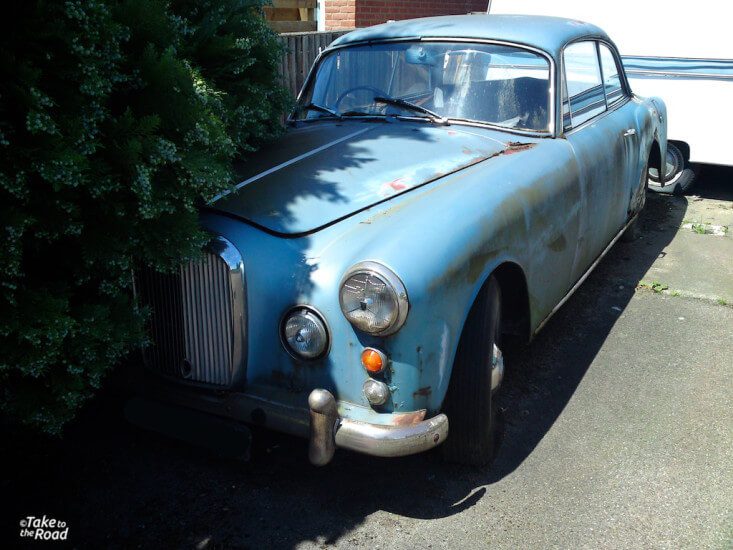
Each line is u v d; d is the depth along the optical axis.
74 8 2.24
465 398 2.93
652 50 7.62
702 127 7.57
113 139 2.43
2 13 2.26
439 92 4.13
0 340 2.29
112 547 2.66
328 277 2.59
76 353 2.41
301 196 3.03
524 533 2.74
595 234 4.36
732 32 7.22
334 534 2.73
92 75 2.30
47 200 2.30
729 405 3.71
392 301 2.43
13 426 3.25
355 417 2.57
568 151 3.91
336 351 2.60
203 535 2.73
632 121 5.23
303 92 4.57
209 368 2.87
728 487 3.04
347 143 3.70
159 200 2.50
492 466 3.16
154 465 3.15
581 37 4.59
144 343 2.71
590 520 2.82
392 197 3.06
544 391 3.83
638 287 5.32
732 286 5.37
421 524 2.79
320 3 10.22
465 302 2.73
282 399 2.71
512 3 8.16
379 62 4.35
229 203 2.98
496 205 3.04
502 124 3.98
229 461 3.19
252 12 3.45
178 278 2.85
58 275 2.55
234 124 3.20
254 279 2.71
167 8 2.92
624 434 3.43
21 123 2.19
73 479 3.05
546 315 3.68
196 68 2.82
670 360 4.20
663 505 2.92
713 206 7.62
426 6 11.24
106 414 3.53
